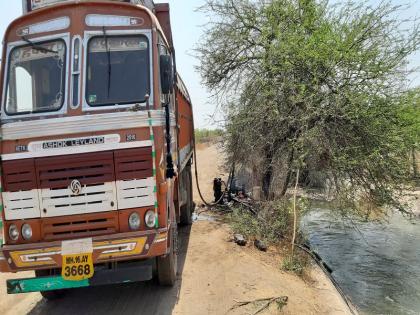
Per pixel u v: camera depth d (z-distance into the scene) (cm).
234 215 1122
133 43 565
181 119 957
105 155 532
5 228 537
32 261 522
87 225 532
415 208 1602
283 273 848
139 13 571
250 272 784
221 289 695
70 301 653
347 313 766
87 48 556
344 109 1009
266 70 1157
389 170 1046
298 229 1087
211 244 938
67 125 532
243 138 1242
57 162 531
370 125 1016
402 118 1021
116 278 532
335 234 1395
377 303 899
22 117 544
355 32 1028
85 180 530
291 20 1162
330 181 1098
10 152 537
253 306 659
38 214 533
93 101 543
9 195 536
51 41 564
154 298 646
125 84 554
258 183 1298
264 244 963
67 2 561
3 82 565
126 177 533
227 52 1326
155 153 541
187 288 688
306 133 1010
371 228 1485
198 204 1455
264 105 1142
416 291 970
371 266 1128
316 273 941
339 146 1064
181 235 1027
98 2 562
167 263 650
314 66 1041
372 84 1015
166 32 866
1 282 748
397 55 1035
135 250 521
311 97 1022
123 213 534
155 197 536
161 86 575
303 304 730
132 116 538
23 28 573
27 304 648
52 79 555
